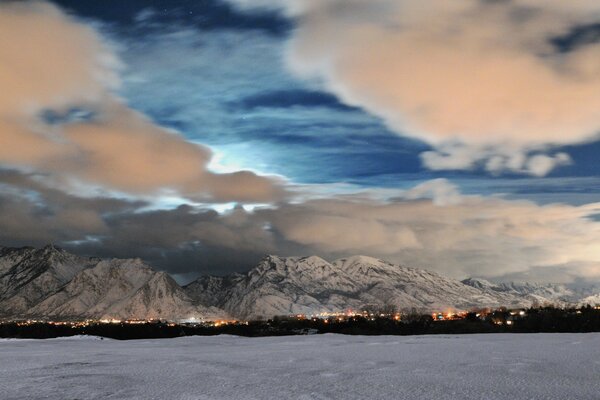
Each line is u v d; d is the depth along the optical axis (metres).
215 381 23.16
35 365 31.52
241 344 56.16
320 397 18.61
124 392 20.58
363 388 20.36
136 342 67.31
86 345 57.81
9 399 19.56
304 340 62.34
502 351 36.50
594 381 21.09
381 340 58.19
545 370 24.77
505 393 18.53
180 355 39.12
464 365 27.77
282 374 25.30
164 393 20.12
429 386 20.52
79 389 21.50
